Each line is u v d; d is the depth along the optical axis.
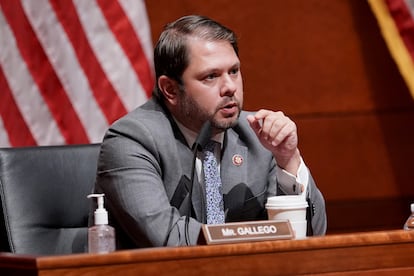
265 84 11.21
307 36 11.31
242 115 7.25
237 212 6.83
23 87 9.47
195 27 6.64
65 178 7.20
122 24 9.72
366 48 11.40
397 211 11.51
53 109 9.53
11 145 9.40
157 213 6.20
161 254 4.56
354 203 11.43
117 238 6.59
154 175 6.51
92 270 4.42
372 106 11.45
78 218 7.20
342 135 11.41
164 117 6.84
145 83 9.69
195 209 6.65
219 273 4.68
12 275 4.59
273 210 5.67
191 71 6.56
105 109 9.60
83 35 9.63
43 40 9.55
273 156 7.12
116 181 6.50
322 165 11.38
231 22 11.11
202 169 6.74
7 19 9.51
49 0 9.61
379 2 10.52
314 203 6.66
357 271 4.92
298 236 5.64
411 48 10.38
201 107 6.57
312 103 11.34
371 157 11.48
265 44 11.21
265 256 4.77
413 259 5.03
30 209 7.02
